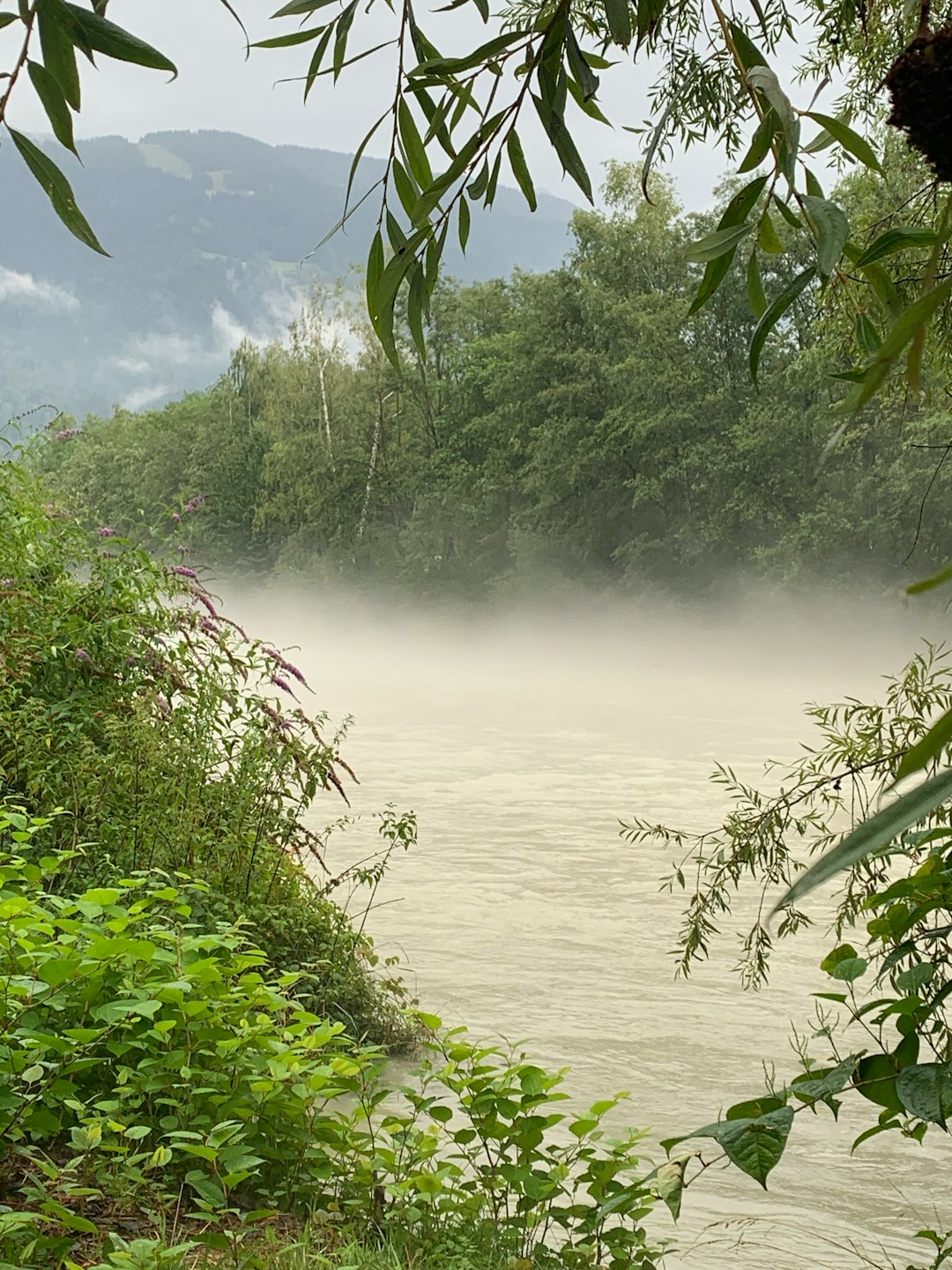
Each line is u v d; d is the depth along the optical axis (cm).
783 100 138
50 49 128
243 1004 433
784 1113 156
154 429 6819
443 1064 705
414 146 202
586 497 4700
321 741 752
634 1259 422
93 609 710
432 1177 412
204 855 681
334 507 5581
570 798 1773
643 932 1062
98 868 606
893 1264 505
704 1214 566
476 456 5481
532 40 187
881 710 545
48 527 750
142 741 646
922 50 81
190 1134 355
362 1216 417
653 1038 796
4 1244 314
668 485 4503
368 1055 454
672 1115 675
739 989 909
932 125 81
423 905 1138
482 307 5722
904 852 244
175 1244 334
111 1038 412
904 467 3425
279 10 192
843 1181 613
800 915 552
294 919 711
